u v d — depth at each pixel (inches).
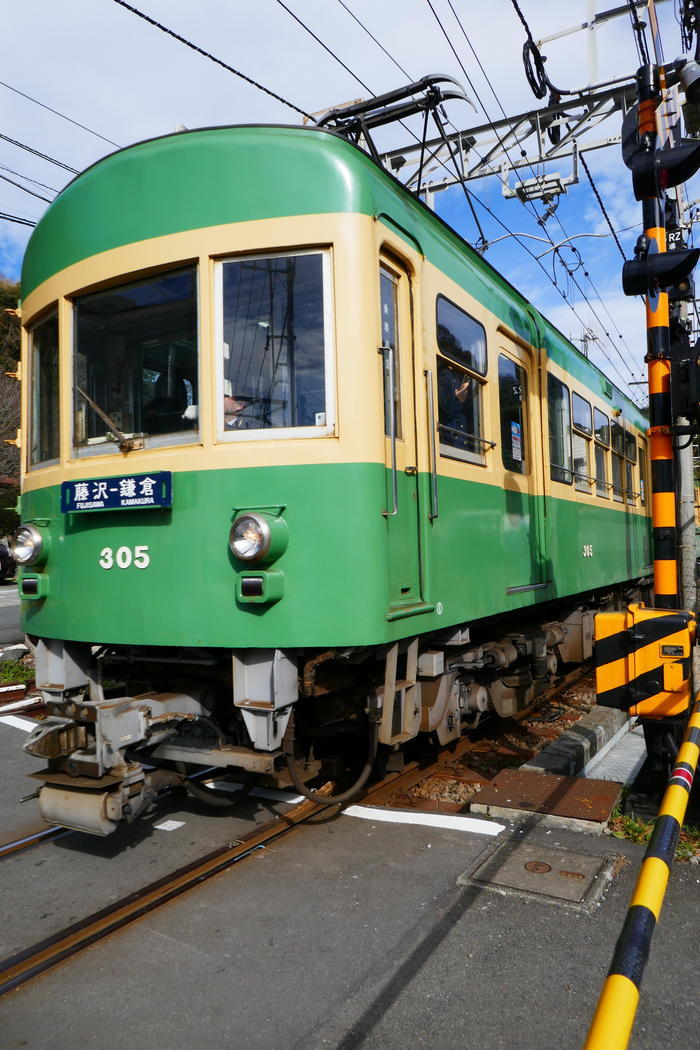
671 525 174.6
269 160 152.2
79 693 176.6
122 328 166.4
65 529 168.6
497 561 223.5
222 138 155.5
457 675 211.8
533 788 178.5
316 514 146.0
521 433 258.1
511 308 251.1
